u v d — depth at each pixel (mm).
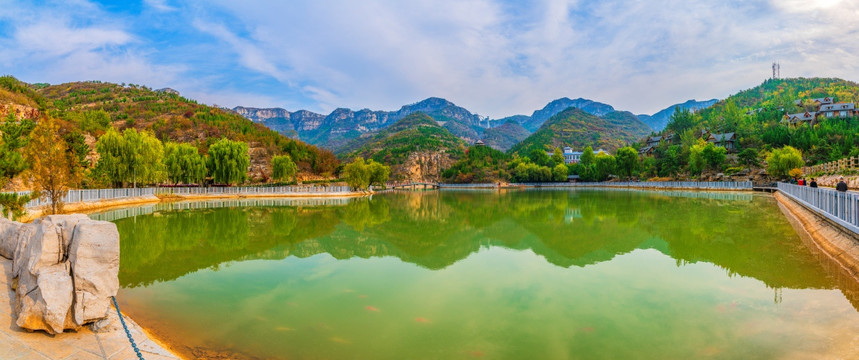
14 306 9258
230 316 12648
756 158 101125
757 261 18984
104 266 9391
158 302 14039
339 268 19375
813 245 22422
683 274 17234
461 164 173000
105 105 139000
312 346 10406
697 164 101250
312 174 119062
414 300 14297
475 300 14289
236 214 43531
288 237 28625
